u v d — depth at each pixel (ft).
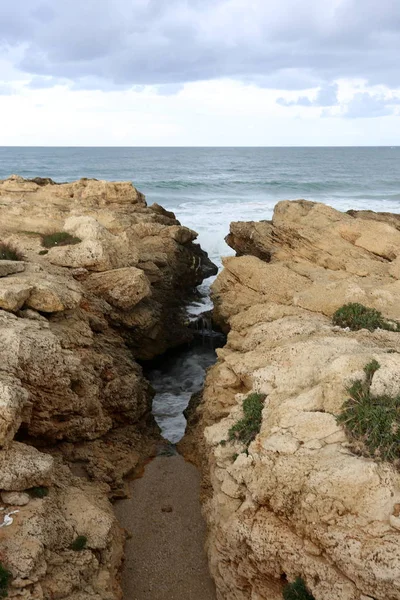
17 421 39.27
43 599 32.68
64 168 386.52
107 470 52.06
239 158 595.06
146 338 79.92
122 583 41.98
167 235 98.78
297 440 34.86
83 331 59.06
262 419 39.78
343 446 33.68
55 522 37.27
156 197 218.59
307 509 31.58
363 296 63.72
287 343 50.67
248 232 98.63
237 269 80.38
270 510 34.19
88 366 55.21
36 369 46.44
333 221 90.53
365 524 29.81
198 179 304.09
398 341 50.16
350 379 36.73
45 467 38.34
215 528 38.86
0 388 38.91
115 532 42.98
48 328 52.80
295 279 76.02
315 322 57.77
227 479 38.17
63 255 72.13
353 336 51.42
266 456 35.01
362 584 29.22
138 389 63.05
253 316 64.90
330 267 82.17
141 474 56.34
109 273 72.02
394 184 291.38
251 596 35.60
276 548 32.83
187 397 77.15
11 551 33.14
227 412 49.55
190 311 97.50
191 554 45.11
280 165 472.85
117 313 72.54
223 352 59.72
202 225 152.15
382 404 34.76
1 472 36.40
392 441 32.37
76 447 52.44
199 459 56.70
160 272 88.02
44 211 91.35
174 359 89.51
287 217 97.14
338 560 29.99
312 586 31.27
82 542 38.09
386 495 30.22
